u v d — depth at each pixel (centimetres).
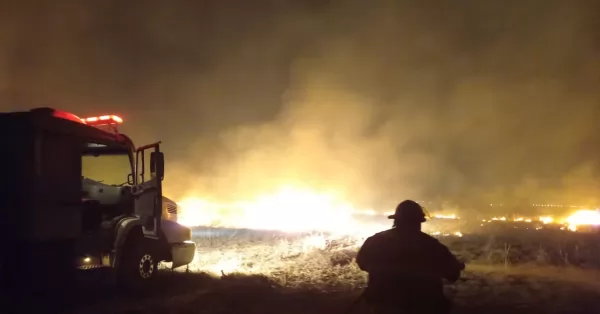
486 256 1134
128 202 917
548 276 941
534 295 798
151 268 919
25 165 748
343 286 890
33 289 764
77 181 811
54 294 802
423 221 436
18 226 739
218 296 805
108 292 855
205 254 1252
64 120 795
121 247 855
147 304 773
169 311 723
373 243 437
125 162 942
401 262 420
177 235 995
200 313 711
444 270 420
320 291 848
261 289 859
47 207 761
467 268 1018
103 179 945
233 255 1236
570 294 802
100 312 720
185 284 928
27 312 723
